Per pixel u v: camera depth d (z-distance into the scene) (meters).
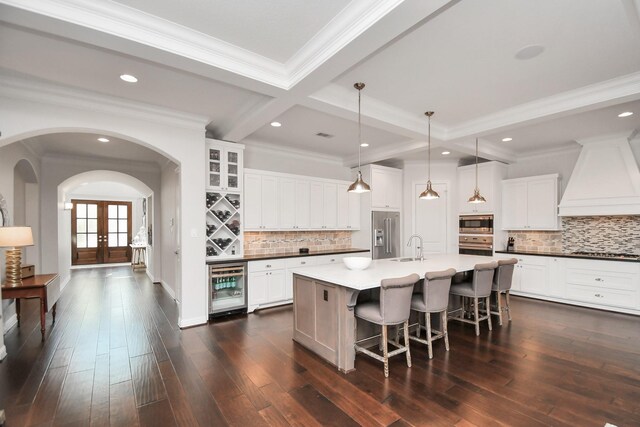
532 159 6.18
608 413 2.24
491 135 4.99
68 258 7.67
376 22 2.01
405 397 2.46
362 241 6.55
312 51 2.56
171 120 4.01
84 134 4.76
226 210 4.93
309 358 3.17
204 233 4.32
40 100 3.21
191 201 4.22
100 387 2.61
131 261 10.57
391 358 3.17
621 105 3.74
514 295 5.86
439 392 2.52
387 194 6.61
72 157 6.16
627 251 5.09
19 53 2.60
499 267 4.16
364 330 3.37
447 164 6.84
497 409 2.29
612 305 4.78
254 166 5.70
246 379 2.74
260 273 4.92
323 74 2.67
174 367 2.97
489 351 3.32
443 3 1.85
